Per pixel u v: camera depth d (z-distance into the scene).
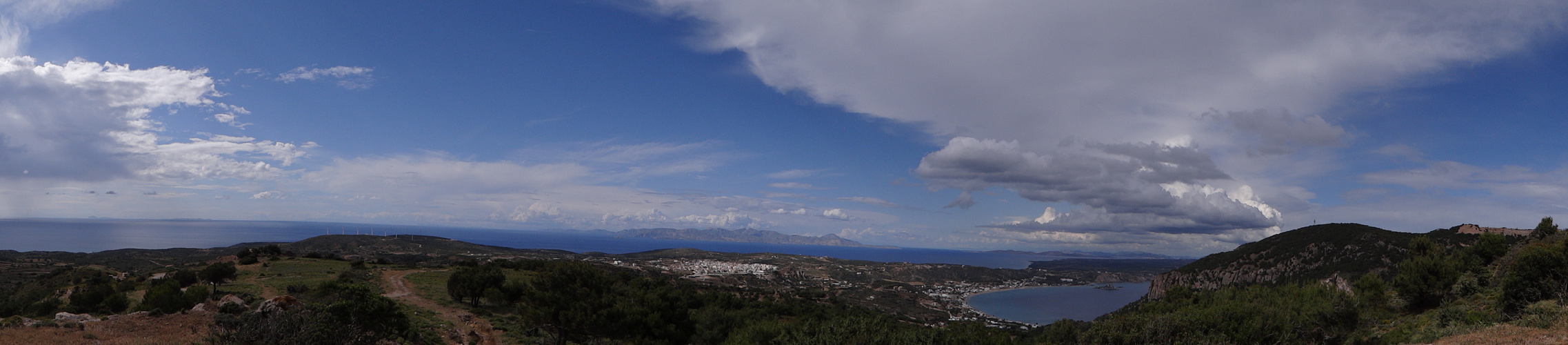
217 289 54.72
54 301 46.66
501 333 41.47
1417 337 26.52
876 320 23.19
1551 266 26.53
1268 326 30.09
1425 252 52.84
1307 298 44.09
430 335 34.38
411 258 165.62
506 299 53.19
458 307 50.41
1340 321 34.72
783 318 72.94
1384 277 81.75
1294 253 113.00
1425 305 37.88
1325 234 114.38
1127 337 25.89
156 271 79.81
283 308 25.58
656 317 40.09
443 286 65.06
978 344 34.84
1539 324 22.38
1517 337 20.59
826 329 23.00
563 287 47.94
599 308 39.69
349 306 24.86
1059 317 176.25
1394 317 37.34
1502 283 28.39
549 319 38.25
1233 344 27.41
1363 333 33.88
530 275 77.62
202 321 27.91
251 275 70.06
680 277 171.38
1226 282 119.38
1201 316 29.69
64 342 22.50
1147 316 28.50
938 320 132.75
